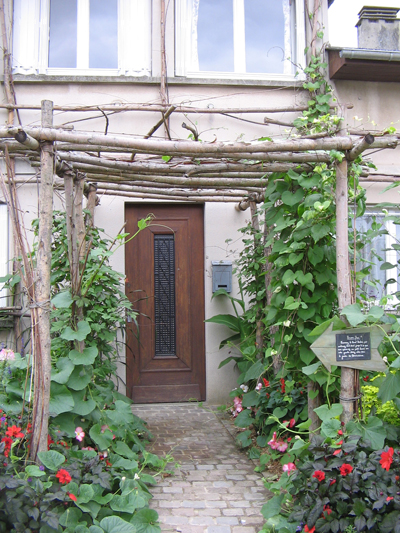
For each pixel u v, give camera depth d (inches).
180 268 217.0
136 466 118.0
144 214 215.3
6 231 200.1
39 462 101.9
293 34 223.3
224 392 210.1
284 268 129.6
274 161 120.2
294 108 206.7
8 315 194.5
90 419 126.0
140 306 214.5
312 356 124.0
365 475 90.0
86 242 153.6
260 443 150.3
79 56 209.9
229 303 212.4
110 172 145.5
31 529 86.6
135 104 198.7
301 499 95.2
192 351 216.1
